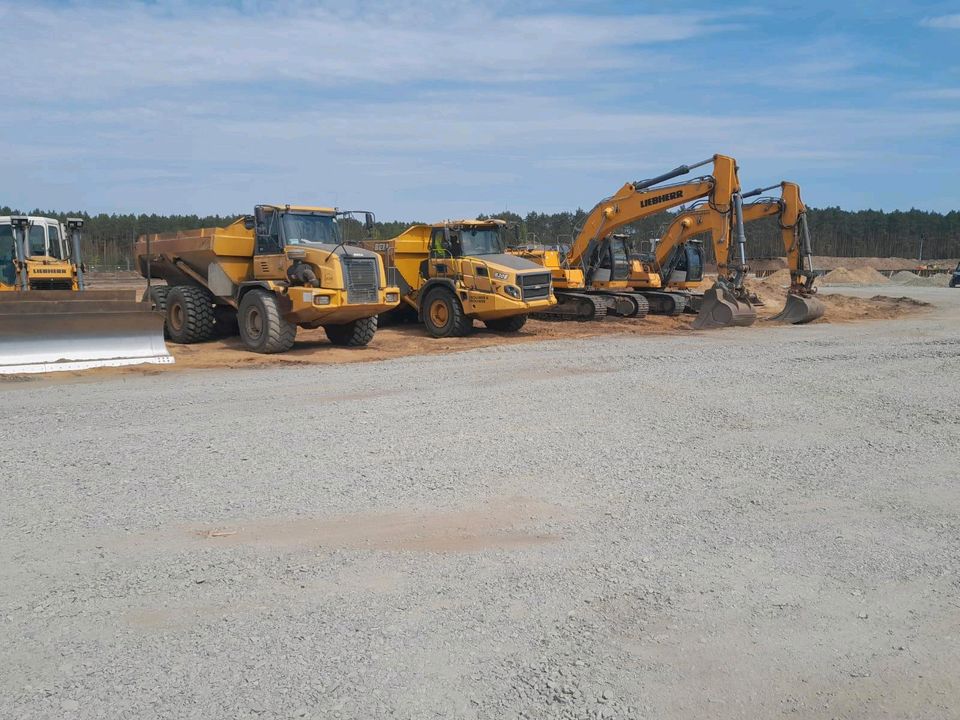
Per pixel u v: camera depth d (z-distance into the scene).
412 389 11.02
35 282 17.34
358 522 5.74
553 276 25.91
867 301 33.50
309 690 3.59
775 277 49.84
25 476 6.69
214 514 5.86
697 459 7.53
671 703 3.57
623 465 7.28
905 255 135.88
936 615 4.46
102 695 3.53
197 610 4.34
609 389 10.82
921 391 10.93
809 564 5.12
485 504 6.17
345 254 16.03
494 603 4.48
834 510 6.19
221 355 15.73
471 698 3.56
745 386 11.11
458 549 5.26
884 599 4.64
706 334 20.47
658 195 24.66
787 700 3.63
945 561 5.21
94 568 4.88
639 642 4.08
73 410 9.45
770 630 4.24
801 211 24.14
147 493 6.30
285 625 4.18
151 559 5.02
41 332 13.31
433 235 20.58
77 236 17.86
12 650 3.90
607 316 26.61
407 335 20.48
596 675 3.76
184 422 8.80
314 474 6.85
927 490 6.71
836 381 11.59
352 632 4.12
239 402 10.02
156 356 14.30
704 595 4.63
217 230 16.86
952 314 28.44
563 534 5.57
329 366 13.84
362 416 9.18
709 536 5.59
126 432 8.29
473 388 11.04
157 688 3.59
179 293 17.78
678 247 28.69
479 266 19.44
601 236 26.05
